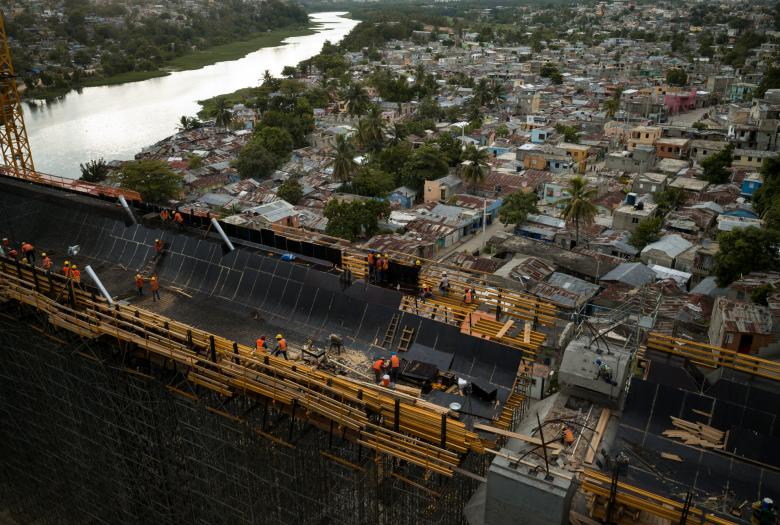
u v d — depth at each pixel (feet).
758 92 506.07
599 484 66.90
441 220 301.63
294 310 110.93
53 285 111.34
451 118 520.83
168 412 99.55
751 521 63.52
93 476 113.19
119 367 99.14
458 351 95.45
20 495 133.39
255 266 117.60
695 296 194.90
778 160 284.41
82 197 154.51
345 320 105.70
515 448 77.97
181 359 91.66
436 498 77.77
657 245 246.06
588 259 233.76
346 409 79.25
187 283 122.52
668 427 75.31
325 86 613.93
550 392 112.98
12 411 126.00
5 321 116.98
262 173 380.58
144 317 100.48
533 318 106.52
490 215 320.50
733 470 69.05
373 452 82.12
